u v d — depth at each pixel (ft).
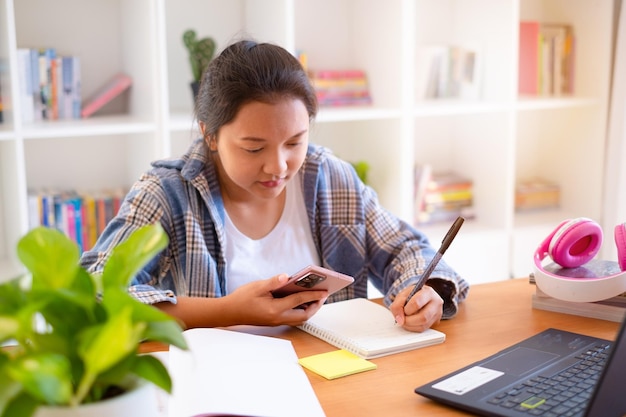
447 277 5.14
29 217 8.41
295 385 3.87
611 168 10.28
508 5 9.89
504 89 10.11
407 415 3.66
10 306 2.83
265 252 5.68
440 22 10.69
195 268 5.32
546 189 11.34
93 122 8.39
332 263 5.83
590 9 10.68
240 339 4.39
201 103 5.19
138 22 8.52
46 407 2.73
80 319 2.87
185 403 3.58
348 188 5.86
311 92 4.98
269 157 4.85
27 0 8.68
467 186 10.66
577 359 4.17
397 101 9.52
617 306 4.95
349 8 10.14
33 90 8.42
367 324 4.82
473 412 3.63
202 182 5.35
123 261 3.00
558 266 5.35
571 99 10.44
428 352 4.46
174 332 2.84
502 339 4.67
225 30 9.57
